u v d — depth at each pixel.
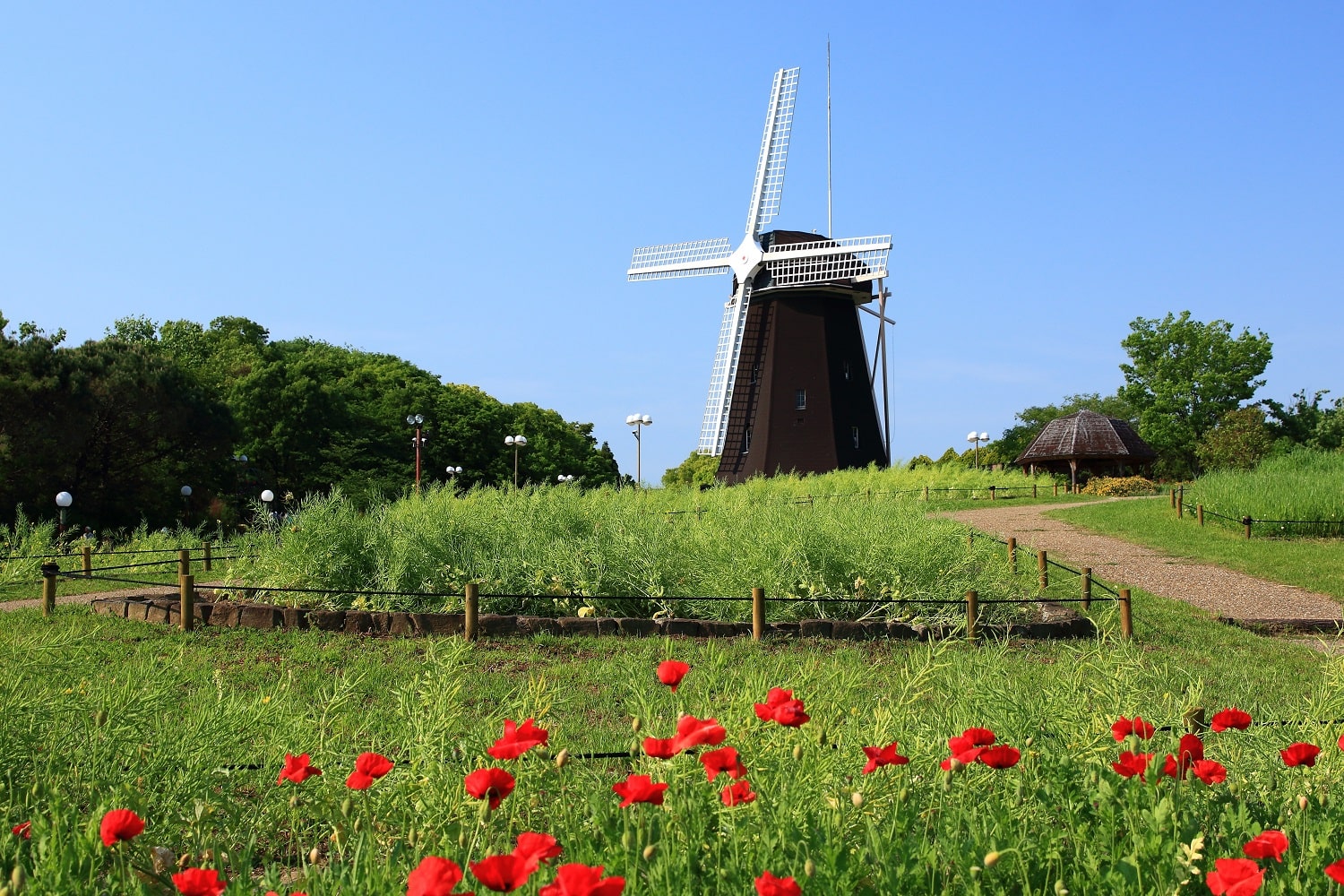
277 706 4.62
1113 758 4.04
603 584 11.44
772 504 14.98
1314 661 9.22
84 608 11.98
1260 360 51.22
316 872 3.28
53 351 35.75
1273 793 4.06
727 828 3.44
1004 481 36.53
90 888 3.11
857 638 10.05
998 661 6.07
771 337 42.97
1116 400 73.69
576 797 3.96
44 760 4.03
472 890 3.19
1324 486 21.72
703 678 5.91
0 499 33.09
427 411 55.91
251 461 46.62
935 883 3.30
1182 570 16.28
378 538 12.39
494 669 8.53
